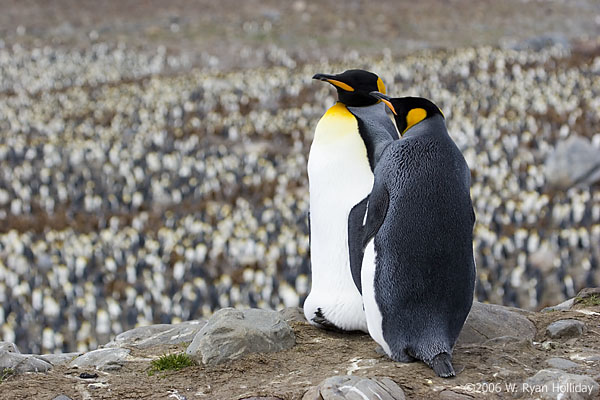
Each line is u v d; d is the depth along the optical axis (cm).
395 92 5909
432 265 736
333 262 874
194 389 771
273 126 5294
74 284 3034
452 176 744
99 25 8338
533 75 6269
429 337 746
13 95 6475
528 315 960
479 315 908
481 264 2914
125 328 2678
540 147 4575
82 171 4744
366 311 790
